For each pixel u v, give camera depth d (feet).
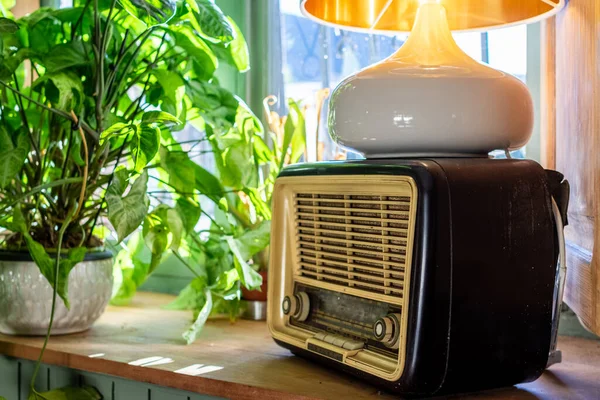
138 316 4.94
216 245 4.78
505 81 3.10
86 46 4.23
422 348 2.71
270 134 4.88
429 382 2.73
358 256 3.20
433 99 2.97
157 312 5.10
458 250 2.75
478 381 2.82
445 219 2.73
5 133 4.19
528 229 2.89
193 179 4.39
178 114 4.23
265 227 4.53
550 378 3.19
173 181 4.38
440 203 2.73
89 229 4.55
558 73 3.92
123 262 5.25
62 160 4.57
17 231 4.00
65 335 4.31
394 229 2.95
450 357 2.74
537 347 2.91
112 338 4.21
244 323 4.66
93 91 4.21
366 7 4.11
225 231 5.04
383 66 3.18
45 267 3.87
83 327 4.38
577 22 3.33
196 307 4.68
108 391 3.81
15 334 4.32
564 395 2.92
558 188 3.06
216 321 4.72
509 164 2.93
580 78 3.26
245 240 4.46
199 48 4.45
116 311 5.14
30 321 4.21
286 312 3.58
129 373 3.56
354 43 5.05
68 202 4.37
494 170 2.87
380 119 3.04
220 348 3.91
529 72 4.43
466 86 2.99
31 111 4.62
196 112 4.84
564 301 3.84
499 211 2.83
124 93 4.47
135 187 3.82
